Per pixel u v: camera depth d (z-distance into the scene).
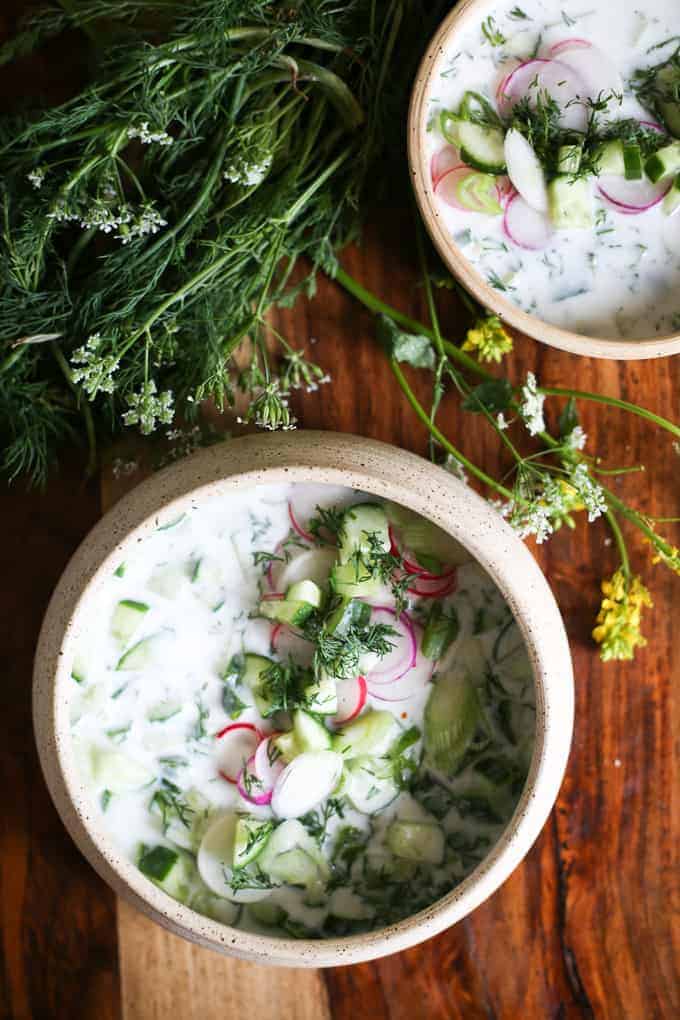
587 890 0.87
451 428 0.86
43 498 0.86
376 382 0.86
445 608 0.81
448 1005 0.87
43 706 0.79
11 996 0.87
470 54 0.80
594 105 0.80
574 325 0.82
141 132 0.77
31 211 0.80
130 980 0.87
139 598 0.81
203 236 0.83
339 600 0.80
